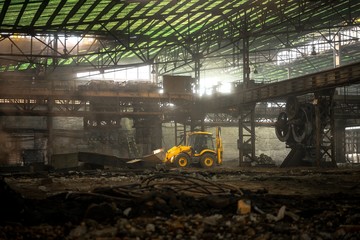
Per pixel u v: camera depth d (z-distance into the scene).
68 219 8.45
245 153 35.06
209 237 7.11
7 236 7.10
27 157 41.91
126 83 39.97
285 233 7.42
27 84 41.56
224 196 11.37
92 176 23.14
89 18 33.69
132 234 7.20
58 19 32.84
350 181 18.47
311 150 30.94
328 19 42.81
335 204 10.78
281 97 31.44
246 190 13.11
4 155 41.28
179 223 7.86
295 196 12.37
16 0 26.02
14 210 8.55
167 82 40.88
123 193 10.73
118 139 45.91
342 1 35.34
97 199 10.05
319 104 28.64
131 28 38.12
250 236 7.25
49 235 7.30
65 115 37.41
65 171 29.22
